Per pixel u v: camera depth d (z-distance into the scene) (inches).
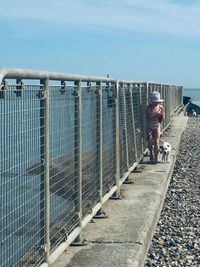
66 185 118.9
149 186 216.5
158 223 194.2
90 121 143.3
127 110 217.5
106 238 139.8
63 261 120.7
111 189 178.7
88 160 141.9
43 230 101.5
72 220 126.8
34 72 89.0
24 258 90.5
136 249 132.2
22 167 86.4
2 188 78.3
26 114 87.3
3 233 80.2
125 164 214.2
